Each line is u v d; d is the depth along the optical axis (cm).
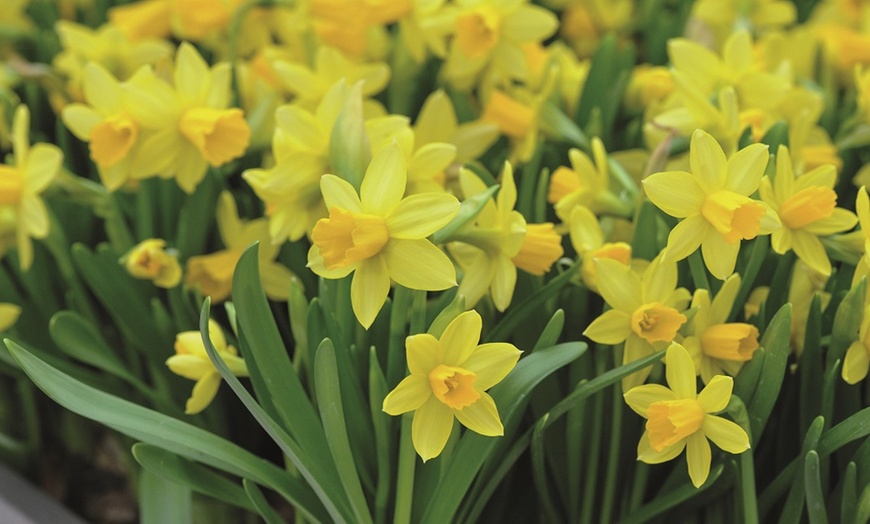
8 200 97
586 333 86
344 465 85
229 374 82
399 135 90
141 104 94
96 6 127
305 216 92
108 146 95
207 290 99
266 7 111
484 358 82
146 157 96
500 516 94
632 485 91
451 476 85
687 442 84
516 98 107
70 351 94
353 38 107
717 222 82
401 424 87
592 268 89
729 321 89
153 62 113
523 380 84
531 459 94
